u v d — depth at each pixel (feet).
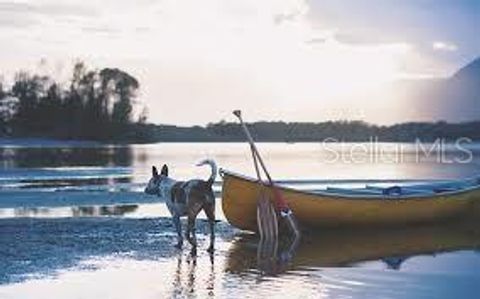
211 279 48.34
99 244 63.67
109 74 465.47
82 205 99.35
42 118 446.60
